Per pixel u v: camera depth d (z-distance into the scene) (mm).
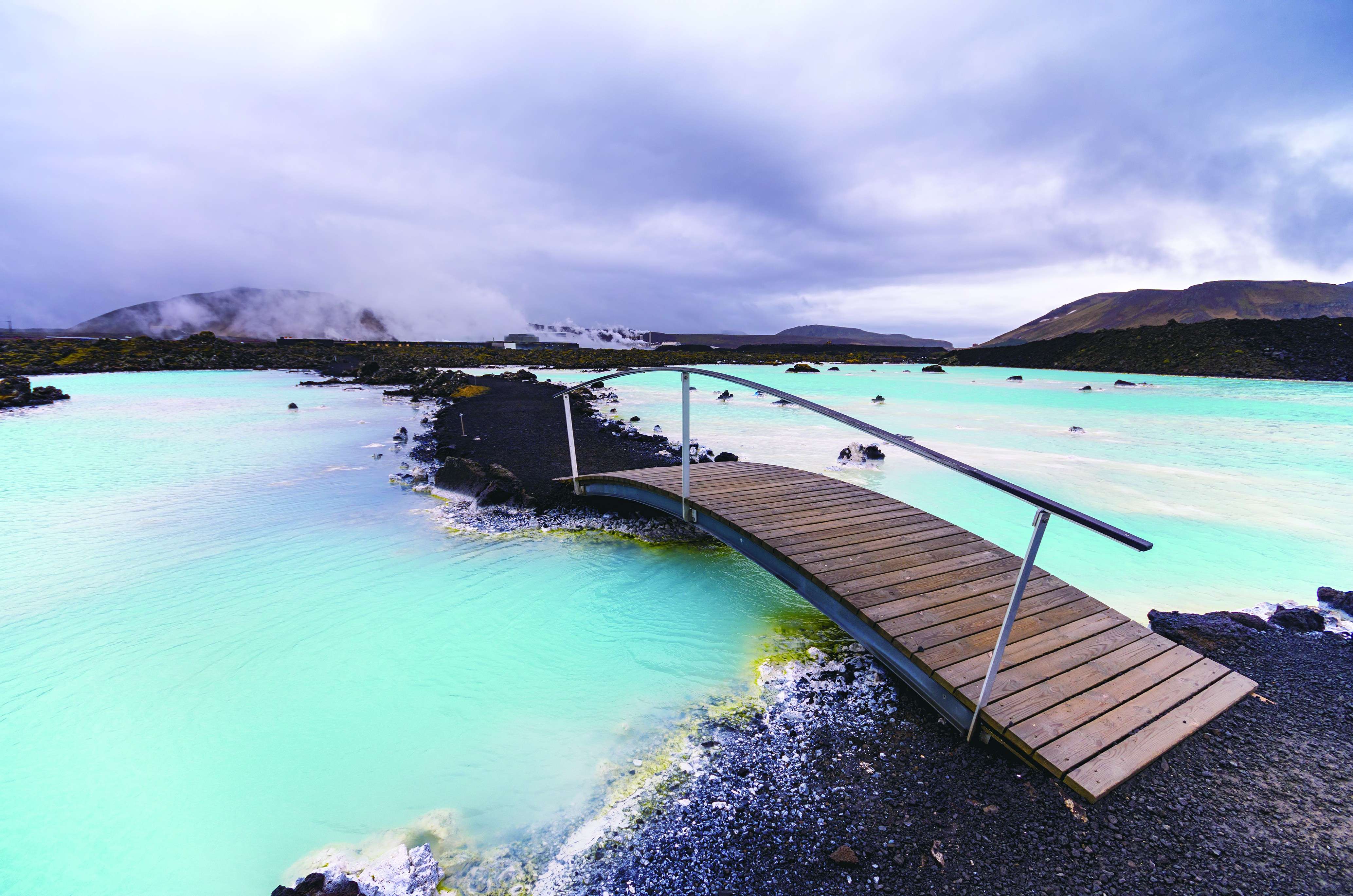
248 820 3213
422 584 6230
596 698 4254
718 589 6141
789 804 3168
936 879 2660
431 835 3080
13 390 21609
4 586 6141
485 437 14250
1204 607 5902
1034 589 4562
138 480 10359
